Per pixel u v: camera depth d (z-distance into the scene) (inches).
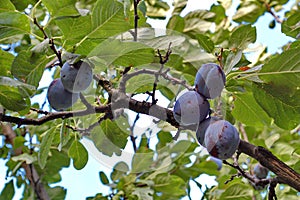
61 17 35.6
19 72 36.4
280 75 37.4
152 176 56.3
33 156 58.2
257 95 38.6
